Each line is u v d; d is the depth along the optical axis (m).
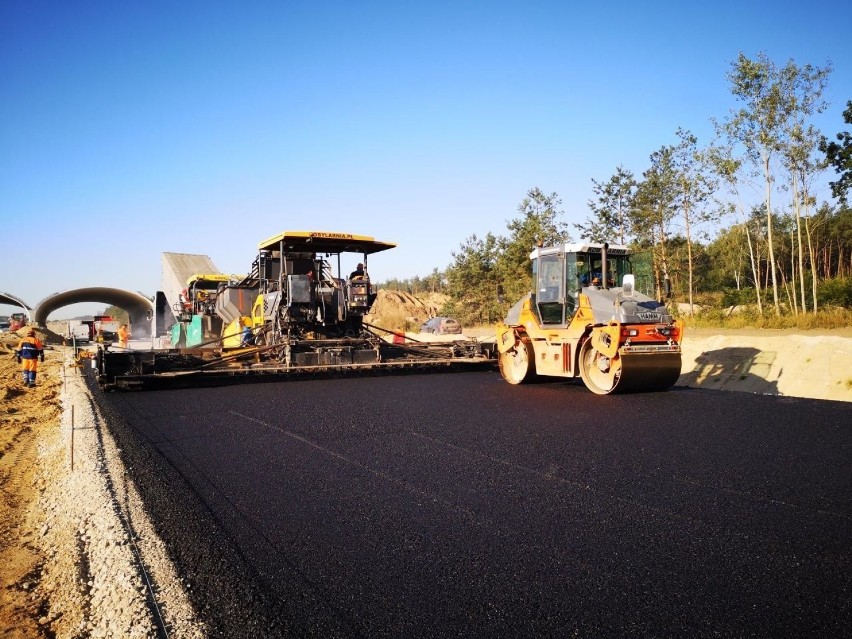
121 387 11.99
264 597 3.40
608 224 29.41
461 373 14.71
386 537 4.18
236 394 11.25
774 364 12.84
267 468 5.96
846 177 22.62
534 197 32.62
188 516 4.68
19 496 6.25
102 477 5.78
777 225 40.75
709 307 31.88
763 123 23.67
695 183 26.30
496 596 3.34
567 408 9.29
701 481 5.38
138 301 53.41
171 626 3.14
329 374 13.78
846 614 3.11
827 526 4.29
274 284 15.28
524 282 32.28
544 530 4.27
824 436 7.06
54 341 46.88
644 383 10.67
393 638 2.96
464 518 4.51
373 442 7.03
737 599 3.28
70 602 3.68
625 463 6.00
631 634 2.94
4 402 12.91
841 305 25.22
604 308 10.80
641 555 3.84
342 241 14.55
